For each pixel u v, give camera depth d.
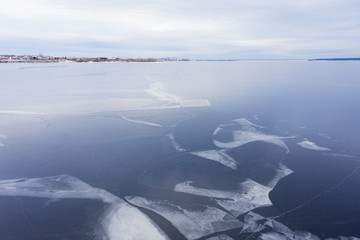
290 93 21.28
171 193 6.61
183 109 15.39
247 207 6.02
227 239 5.00
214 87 25.34
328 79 33.41
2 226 5.40
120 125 12.14
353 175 7.50
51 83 27.89
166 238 5.03
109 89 23.55
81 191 6.69
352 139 10.23
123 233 5.18
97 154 8.96
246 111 14.88
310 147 9.49
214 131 11.28
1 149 9.35
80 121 12.75
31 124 12.23
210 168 7.94
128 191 6.70
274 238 5.03
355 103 16.95
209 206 6.05
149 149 9.36
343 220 5.58
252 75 40.84
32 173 7.66
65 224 5.45
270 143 9.88
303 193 6.61
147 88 24.38
